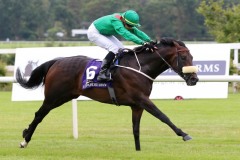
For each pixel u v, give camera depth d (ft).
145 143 43.21
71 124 56.75
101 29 40.50
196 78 38.29
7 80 48.26
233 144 42.78
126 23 39.81
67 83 40.86
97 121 58.70
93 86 39.96
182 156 36.94
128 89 38.86
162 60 39.01
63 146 41.73
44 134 49.29
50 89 41.19
